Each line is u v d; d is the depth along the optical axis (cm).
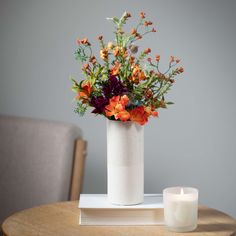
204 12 254
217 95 257
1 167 219
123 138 148
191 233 139
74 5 256
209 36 255
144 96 150
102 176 258
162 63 255
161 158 257
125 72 149
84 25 256
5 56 258
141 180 151
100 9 255
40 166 215
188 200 140
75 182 214
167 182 258
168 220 141
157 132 257
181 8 254
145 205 149
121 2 255
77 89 148
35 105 259
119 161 149
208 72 256
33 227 145
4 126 224
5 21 257
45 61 258
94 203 151
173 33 254
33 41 258
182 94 256
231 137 258
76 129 218
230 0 254
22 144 220
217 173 258
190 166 257
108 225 147
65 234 138
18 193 216
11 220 152
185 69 255
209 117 257
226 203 258
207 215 157
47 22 257
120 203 149
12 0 257
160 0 254
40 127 219
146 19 254
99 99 147
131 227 145
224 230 142
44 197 212
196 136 257
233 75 256
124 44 150
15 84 258
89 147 258
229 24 255
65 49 257
